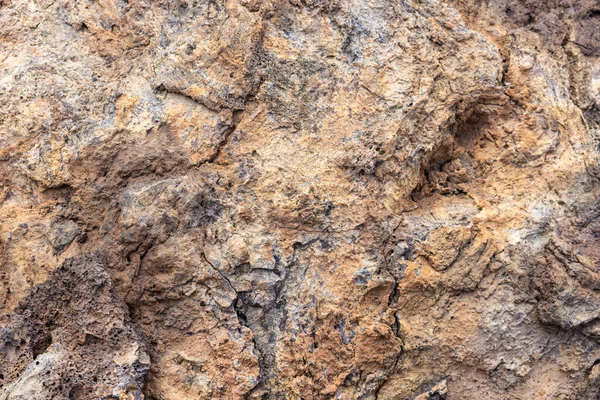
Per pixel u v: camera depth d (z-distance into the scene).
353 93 1.97
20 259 1.89
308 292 1.89
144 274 1.87
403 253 1.95
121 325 1.79
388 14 2.05
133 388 1.75
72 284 1.82
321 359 1.88
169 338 1.87
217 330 1.85
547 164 2.08
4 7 2.09
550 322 1.97
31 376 1.71
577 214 2.07
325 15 2.03
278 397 1.85
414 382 1.98
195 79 1.95
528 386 2.01
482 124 2.15
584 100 2.23
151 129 1.93
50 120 1.93
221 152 1.94
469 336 1.98
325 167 1.93
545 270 1.97
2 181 1.94
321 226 1.92
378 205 1.94
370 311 1.92
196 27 1.98
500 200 2.06
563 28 2.27
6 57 2.02
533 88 2.12
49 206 1.93
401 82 1.99
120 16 2.03
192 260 1.86
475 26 2.22
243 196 1.92
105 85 1.97
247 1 1.97
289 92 1.97
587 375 2.00
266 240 1.88
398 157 1.96
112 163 1.92
